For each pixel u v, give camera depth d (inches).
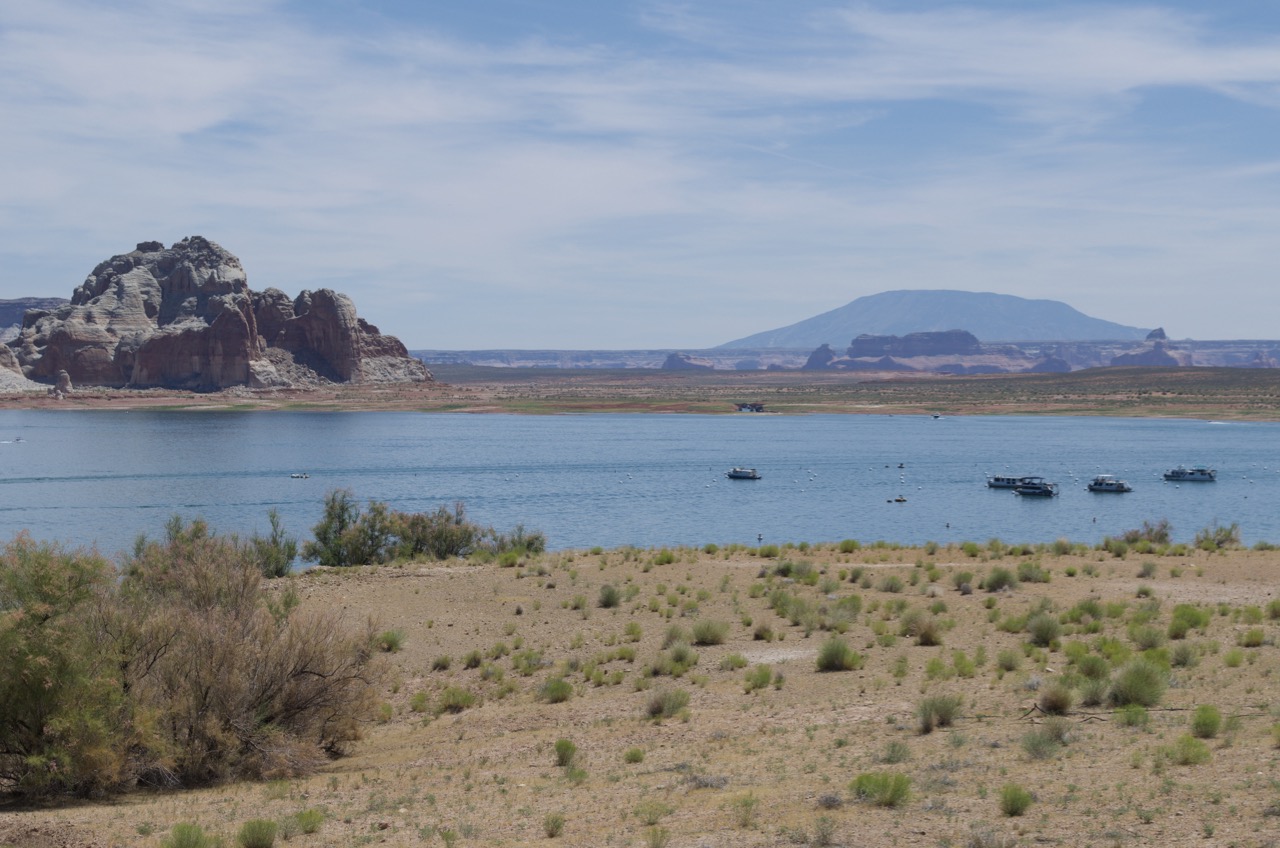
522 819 637.3
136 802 769.6
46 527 3307.1
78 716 783.1
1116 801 548.4
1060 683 837.8
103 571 891.4
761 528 3383.4
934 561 1823.3
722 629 1229.1
